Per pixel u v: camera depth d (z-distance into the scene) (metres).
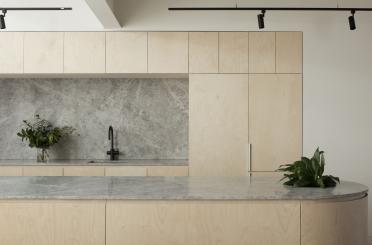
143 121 6.03
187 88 6.02
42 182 3.61
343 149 5.38
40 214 3.03
